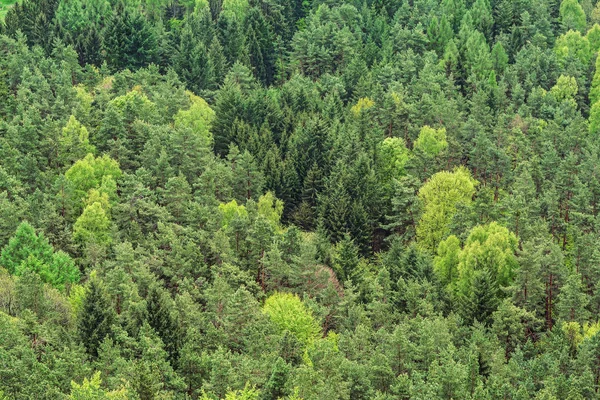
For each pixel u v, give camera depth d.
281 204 151.38
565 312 111.88
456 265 129.38
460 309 115.69
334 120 178.75
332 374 84.31
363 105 188.12
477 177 163.62
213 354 87.06
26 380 78.69
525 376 93.94
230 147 163.38
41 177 141.00
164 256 117.38
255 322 97.31
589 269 123.50
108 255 122.56
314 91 197.38
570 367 97.06
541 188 157.88
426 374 89.56
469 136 169.50
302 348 100.81
